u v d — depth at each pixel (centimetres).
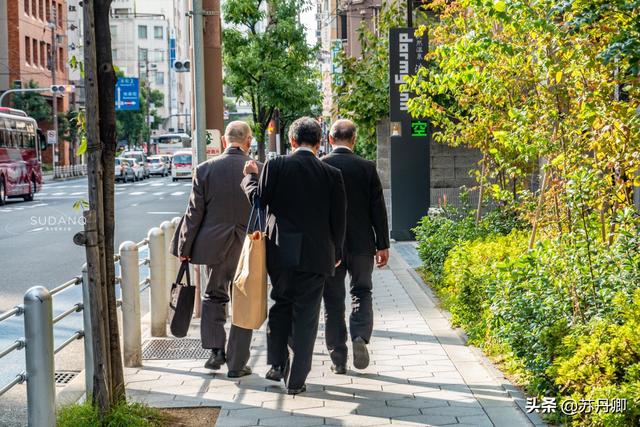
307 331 806
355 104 2545
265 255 804
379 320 1172
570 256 768
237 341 878
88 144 677
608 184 790
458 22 1106
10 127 4788
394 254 2005
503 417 720
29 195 5047
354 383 851
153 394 820
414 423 714
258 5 3788
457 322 1102
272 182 799
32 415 640
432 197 2498
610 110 780
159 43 17275
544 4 848
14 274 1886
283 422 725
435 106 1391
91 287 683
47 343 642
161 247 1109
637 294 698
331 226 809
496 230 1388
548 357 723
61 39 10275
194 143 1357
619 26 756
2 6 8781
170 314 1198
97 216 682
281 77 3812
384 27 2534
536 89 1055
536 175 1603
